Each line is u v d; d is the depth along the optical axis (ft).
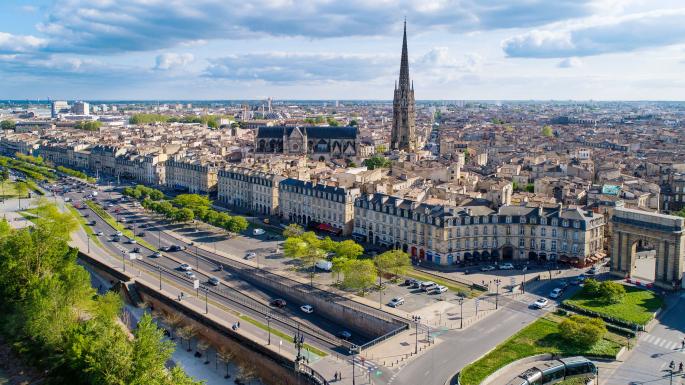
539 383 639.35
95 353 636.07
